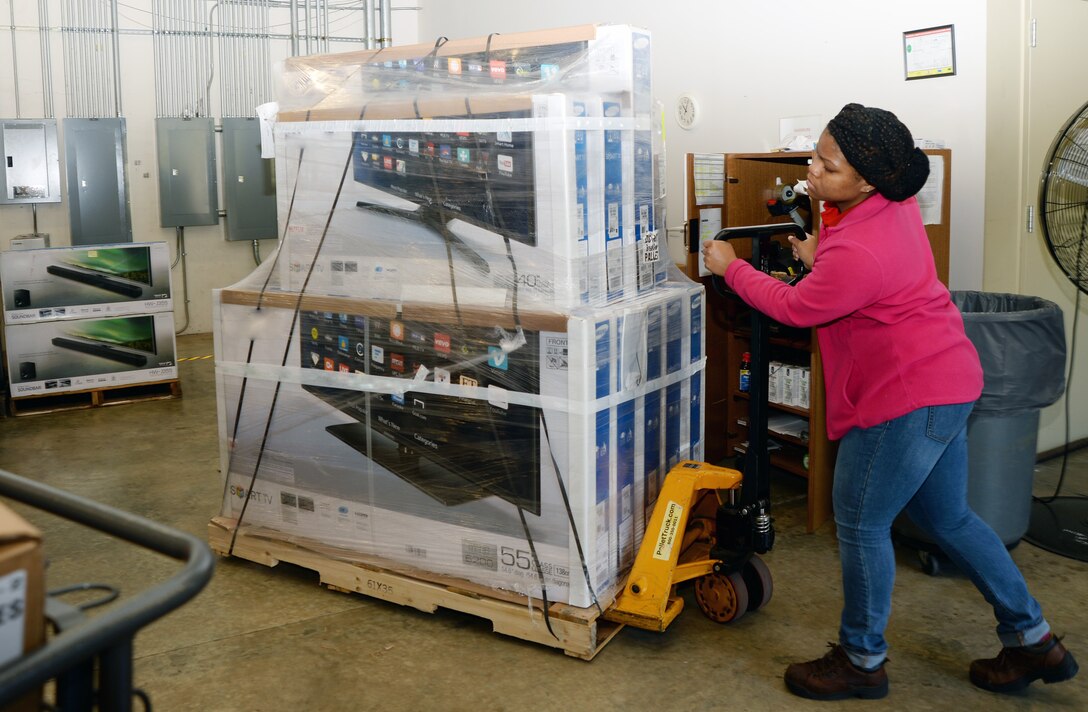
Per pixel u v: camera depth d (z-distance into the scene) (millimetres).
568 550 2375
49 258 4910
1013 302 3037
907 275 1960
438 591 2576
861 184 1960
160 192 6762
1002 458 2840
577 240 2332
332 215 2699
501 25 6227
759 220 3793
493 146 2369
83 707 1001
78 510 1172
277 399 2852
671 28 4719
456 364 2473
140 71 6715
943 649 2449
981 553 2137
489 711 2193
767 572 2600
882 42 3758
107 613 947
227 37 6867
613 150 2447
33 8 6340
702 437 2977
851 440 2090
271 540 2949
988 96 3426
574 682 2314
